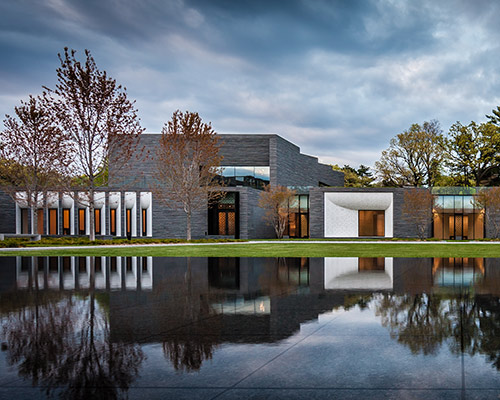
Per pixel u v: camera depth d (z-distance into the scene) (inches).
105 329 199.5
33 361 153.4
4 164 1146.7
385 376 136.4
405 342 174.6
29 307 254.1
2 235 1086.4
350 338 181.3
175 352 163.2
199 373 140.0
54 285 345.7
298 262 543.2
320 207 1553.9
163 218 1411.2
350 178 2901.1
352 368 143.8
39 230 1416.1
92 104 1027.3
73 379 135.9
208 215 1496.1
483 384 129.7
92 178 1056.2
